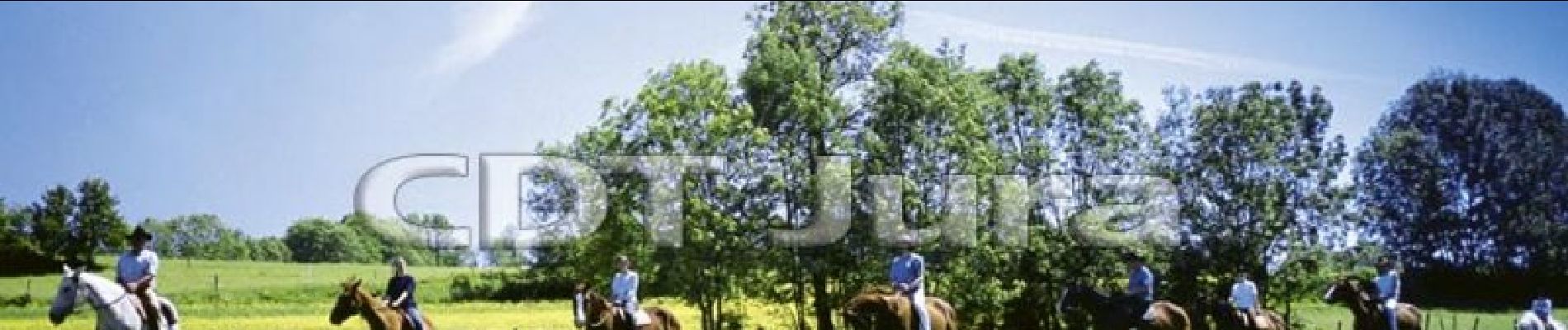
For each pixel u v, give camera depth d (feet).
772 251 132.77
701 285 130.31
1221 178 153.07
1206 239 151.43
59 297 70.33
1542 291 226.79
